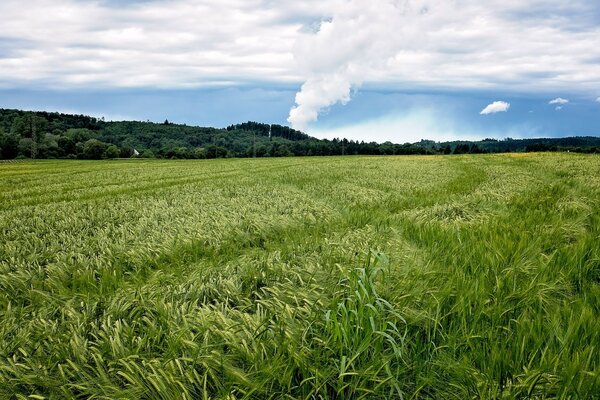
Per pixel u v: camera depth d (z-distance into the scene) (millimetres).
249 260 6043
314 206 11742
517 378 2604
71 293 5473
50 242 8477
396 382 2830
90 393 3102
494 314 3436
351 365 3020
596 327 3055
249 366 3080
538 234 6395
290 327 3467
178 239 7734
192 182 25453
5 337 4133
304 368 2955
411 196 14852
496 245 5531
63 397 3127
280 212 11023
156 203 13906
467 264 4910
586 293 3971
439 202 12695
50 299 5219
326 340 3236
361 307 3283
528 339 3008
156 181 26922
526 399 2523
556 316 3389
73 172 40750
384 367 2957
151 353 3416
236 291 4789
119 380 3184
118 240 8062
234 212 10633
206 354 3213
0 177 34031
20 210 13570
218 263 6414
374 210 11297
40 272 6273
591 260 4773
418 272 4453
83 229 9898
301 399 2871
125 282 5789
